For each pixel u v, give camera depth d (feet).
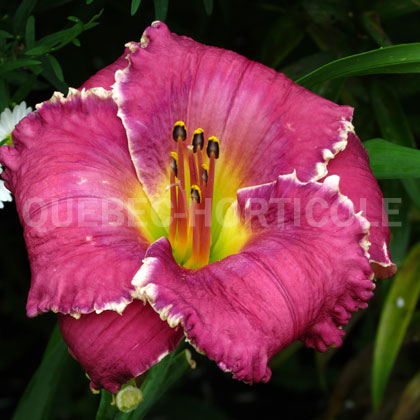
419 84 1.81
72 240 1.34
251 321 1.29
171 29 1.89
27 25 1.55
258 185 1.43
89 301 1.31
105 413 1.49
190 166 1.44
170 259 1.35
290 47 1.87
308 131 1.44
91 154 1.40
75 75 1.87
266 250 1.34
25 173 1.39
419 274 1.84
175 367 1.51
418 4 1.74
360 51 1.81
